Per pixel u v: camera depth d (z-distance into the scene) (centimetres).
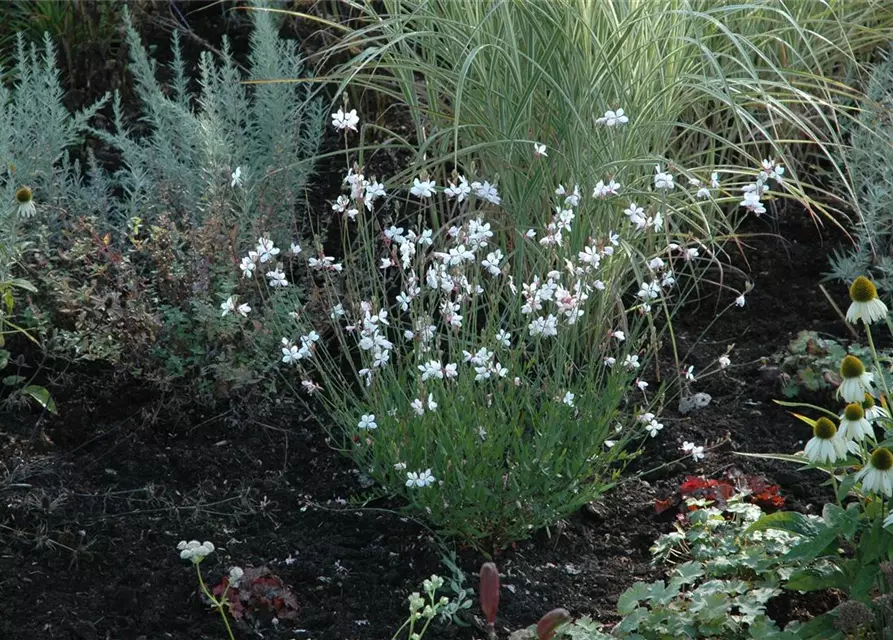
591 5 446
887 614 337
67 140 488
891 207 479
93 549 374
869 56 524
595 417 386
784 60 495
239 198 462
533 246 431
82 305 425
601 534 394
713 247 485
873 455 334
